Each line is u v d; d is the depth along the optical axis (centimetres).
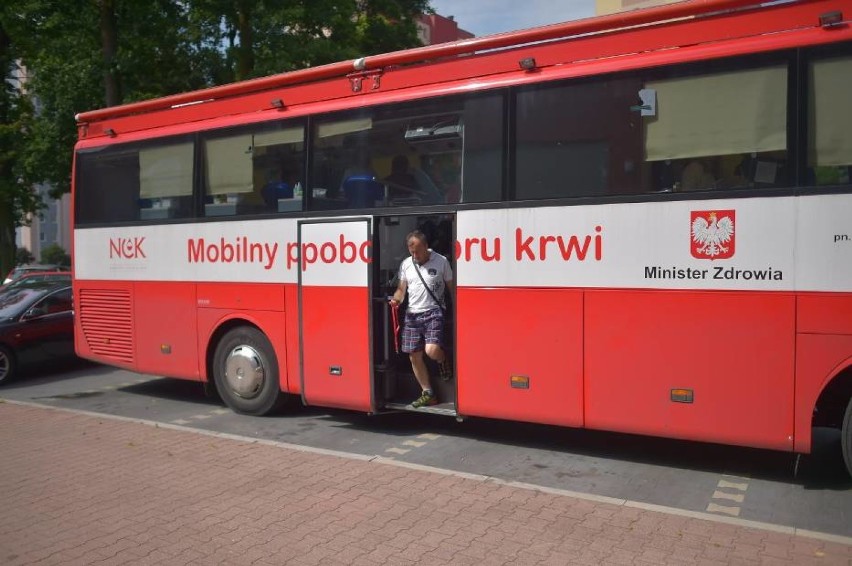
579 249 614
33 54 2275
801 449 534
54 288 1203
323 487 579
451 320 725
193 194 866
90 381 1113
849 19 521
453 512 520
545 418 632
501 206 650
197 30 1834
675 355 576
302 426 792
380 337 735
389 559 448
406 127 708
